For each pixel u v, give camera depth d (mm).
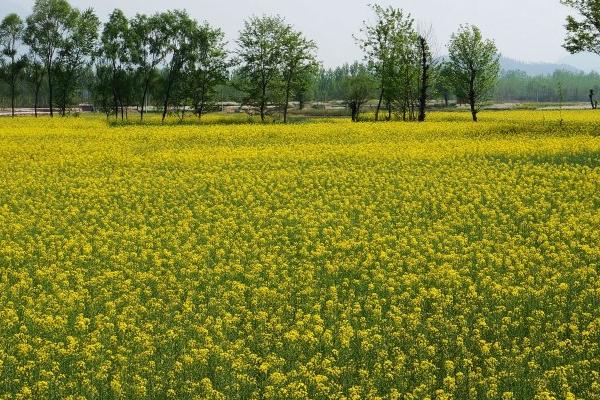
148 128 54531
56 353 12398
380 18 72938
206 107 77562
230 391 10992
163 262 18234
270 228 21797
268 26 75625
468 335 13086
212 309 14719
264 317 13773
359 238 20359
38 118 70875
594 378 11258
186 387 11008
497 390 11008
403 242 19391
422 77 72562
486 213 22781
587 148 34969
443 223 22188
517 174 29812
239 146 41000
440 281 16078
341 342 12625
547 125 52719
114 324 13945
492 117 78688
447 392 10961
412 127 51969
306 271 16828
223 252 18719
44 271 17078
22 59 83500
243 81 77250
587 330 13305
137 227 22359
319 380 10969
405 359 12062
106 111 80625
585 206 23625
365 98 78125
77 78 86312
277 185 27984
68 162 33969
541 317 13812
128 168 32594
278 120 76875
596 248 18234
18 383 11172
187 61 75375
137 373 11547
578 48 49344
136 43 76250
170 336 12883
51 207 24438
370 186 28047
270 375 11281
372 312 14398
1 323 13633
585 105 135875
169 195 26719
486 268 16844
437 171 30266
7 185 28328
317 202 25094
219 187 28188
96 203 25594
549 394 10797
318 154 35906
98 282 16328
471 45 70000
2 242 19672
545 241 19250
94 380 11234
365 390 11070
